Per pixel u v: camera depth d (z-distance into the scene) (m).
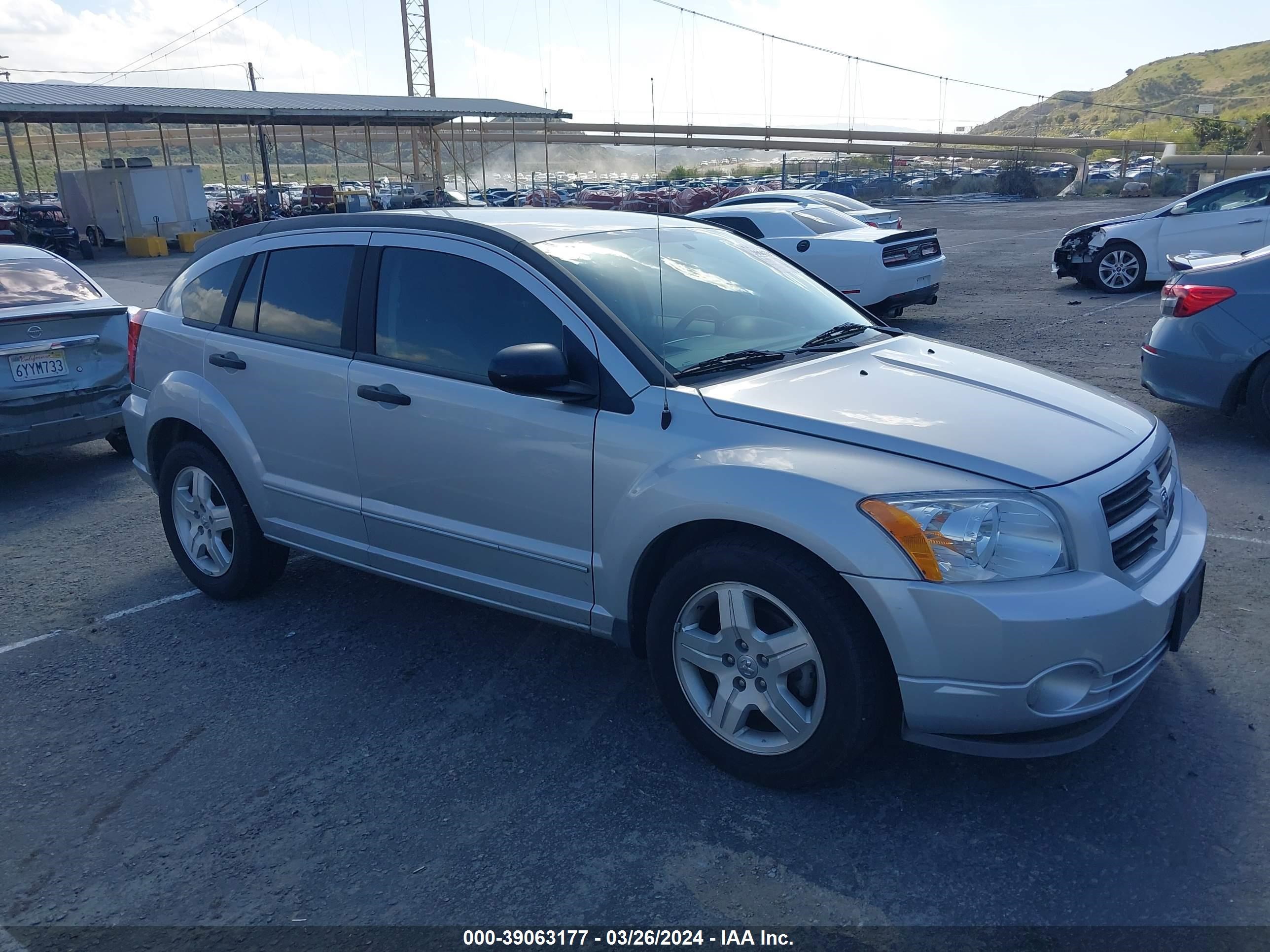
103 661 4.17
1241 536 4.84
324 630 4.38
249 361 4.27
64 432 6.83
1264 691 3.47
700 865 2.74
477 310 3.61
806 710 2.92
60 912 2.67
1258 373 6.09
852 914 2.53
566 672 3.90
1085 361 8.90
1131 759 3.13
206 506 4.66
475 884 2.71
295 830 2.98
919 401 3.16
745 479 2.87
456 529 3.67
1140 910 2.50
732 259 4.21
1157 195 52.72
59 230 32.47
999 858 2.71
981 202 49.53
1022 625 2.59
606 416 3.22
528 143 74.94
